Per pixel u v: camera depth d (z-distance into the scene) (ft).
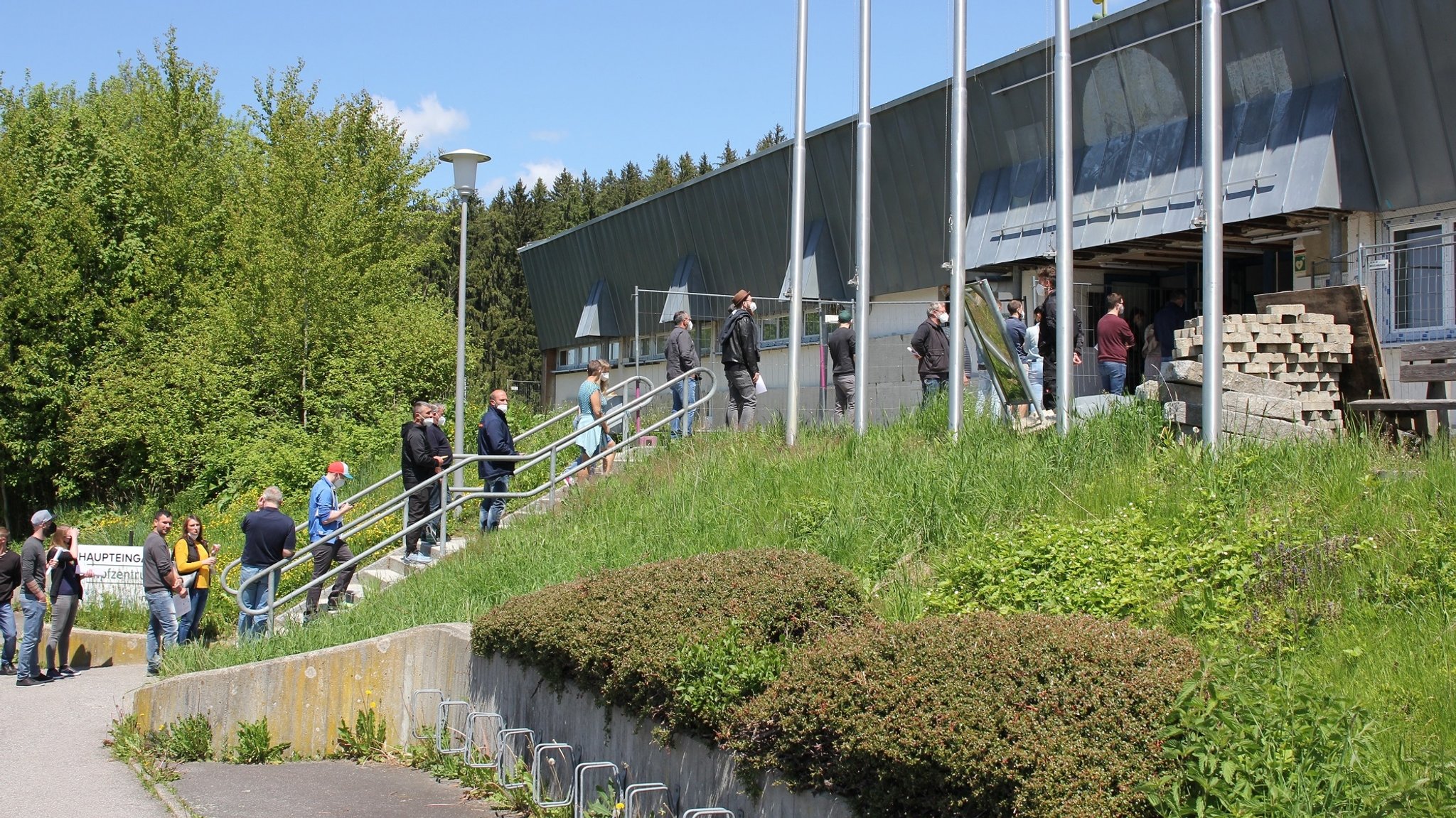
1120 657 14.51
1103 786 12.99
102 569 58.44
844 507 31.60
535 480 55.01
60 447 99.30
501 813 24.39
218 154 113.19
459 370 53.16
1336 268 50.39
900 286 72.84
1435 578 20.39
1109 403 36.60
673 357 54.29
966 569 24.41
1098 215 57.41
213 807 26.37
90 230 100.48
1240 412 34.71
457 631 29.09
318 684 32.42
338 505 47.26
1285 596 20.48
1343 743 13.46
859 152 44.32
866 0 44.45
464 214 52.95
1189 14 52.03
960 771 13.88
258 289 86.94
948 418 41.60
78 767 31.96
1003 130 62.85
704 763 19.17
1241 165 50.83
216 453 83.71
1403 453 29.32
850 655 16.76
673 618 20.59
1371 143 48.08
